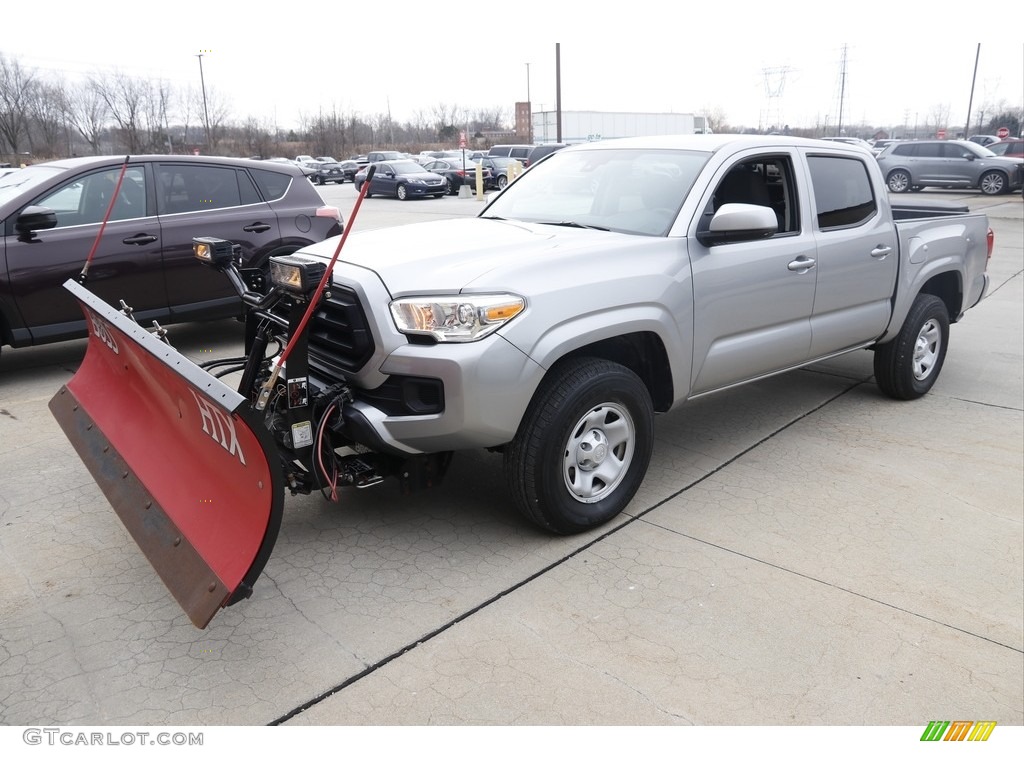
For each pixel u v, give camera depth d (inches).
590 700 100.5
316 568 130.4
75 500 154.9
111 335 134.5
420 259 130.1
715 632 114.9
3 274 220.2
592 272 134.6
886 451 184.7
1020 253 511.2
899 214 254.8
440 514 149.7
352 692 101.4
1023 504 157.6
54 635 112.7
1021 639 114.8
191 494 114.3
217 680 103.5
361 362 125.0
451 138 3361.2
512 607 119.9
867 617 119.3
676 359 148.7
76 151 2257.6
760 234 149.3
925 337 220.8
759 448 185.9
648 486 163.9
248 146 2506.2
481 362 120.2
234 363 154.6
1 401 215.2
